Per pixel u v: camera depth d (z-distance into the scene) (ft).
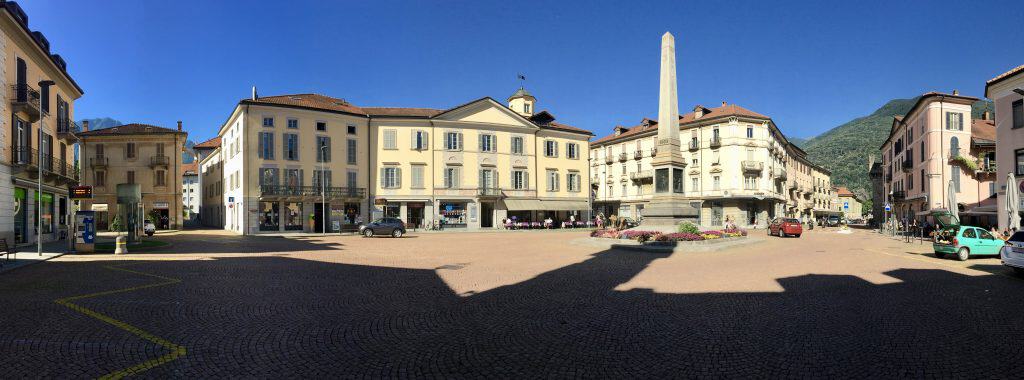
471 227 150.71
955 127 124.77
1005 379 16.70
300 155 132.36
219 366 18.12
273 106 129.49
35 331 22.63
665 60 82.17
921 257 60.54
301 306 28.68
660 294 32.42
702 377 17.03
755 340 21.47
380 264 50.29
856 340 21.40
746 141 175.11
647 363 18.49
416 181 145.79
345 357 19.25
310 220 132.16
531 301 30.19
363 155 142.31
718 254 59.93
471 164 152.05
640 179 202.59
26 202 76.64
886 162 198.80
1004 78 87.51
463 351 20.04
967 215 114.62
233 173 138.72
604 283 37.09
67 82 93.04
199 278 39.99
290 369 17.87
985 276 42.06
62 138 91.40
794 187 226.79
